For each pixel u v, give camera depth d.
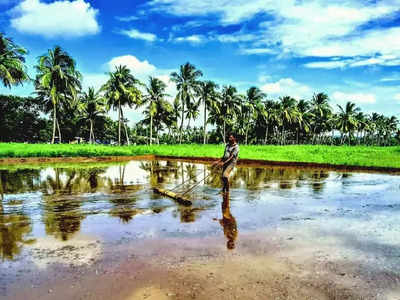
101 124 57.09
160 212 5.48
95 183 9.26
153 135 77.38
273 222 4.83
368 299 2.54
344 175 11.57
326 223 4.77
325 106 66.31
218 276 2.94
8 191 7.73
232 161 7.60
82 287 2.72
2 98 54.62
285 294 2.60
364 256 3.44
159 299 2.52
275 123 66.38
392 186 8.70
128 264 3.21
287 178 10.66
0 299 2.52
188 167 15.27
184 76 43.09
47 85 31.25
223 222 4.82
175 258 3.36
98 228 4.48
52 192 7.59
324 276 2.94
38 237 4.07
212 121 56.06
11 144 26.34
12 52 26.97
